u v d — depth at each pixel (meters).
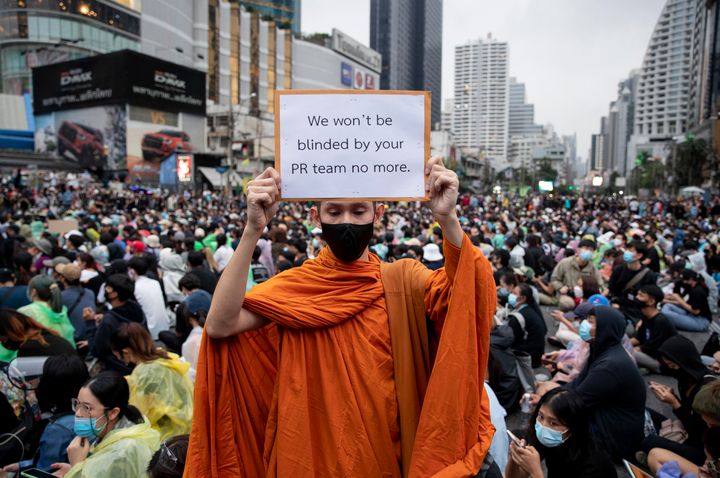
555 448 2.96
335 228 1.77
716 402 3.01
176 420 3.42
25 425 3.33
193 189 42.00
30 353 3.85
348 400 1.69
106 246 9.55
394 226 17.75
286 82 80.56
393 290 1.81
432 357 1.86
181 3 59.66
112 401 2.76
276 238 10.58
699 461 3.78
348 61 92.81
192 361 4.53
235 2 69.56
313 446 1.71
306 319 1.70
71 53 46.94
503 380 4.82
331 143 1.83
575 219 27.39
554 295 9.97
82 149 41.41
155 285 6.42
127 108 38.69
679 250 13.52
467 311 1.67
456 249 1.71
